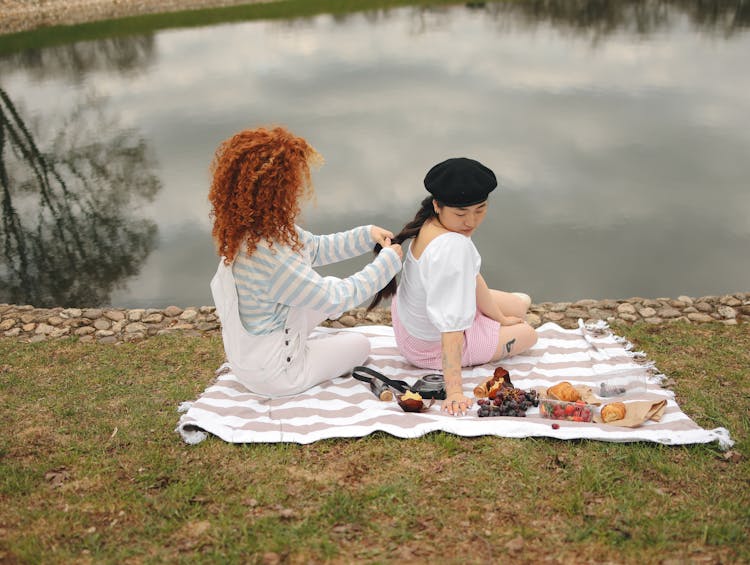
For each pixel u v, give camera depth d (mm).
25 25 25453
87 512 2857
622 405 3387
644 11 21531
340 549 2611
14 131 12633
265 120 11867
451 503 2840
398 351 4207
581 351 4160
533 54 16094
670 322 4559
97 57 19266
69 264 7387
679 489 2889
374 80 14367
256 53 18422
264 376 3562
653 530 2648
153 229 8281
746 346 4172
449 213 3498
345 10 26031
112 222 8570
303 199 3449
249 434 3324
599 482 2914
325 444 3266
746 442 3180
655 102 11594
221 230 3357
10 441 3393
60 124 12914
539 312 4867
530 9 23469
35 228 8570
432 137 10336
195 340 4586
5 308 5164
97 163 10688
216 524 2764
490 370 3928
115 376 4090
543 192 8180
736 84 12477
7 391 3928
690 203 7723
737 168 8656
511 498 2857
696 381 3781
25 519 2816
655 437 3172
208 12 27062
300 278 3393
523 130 10469
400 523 2732
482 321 3904
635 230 7145
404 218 7605
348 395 3668
